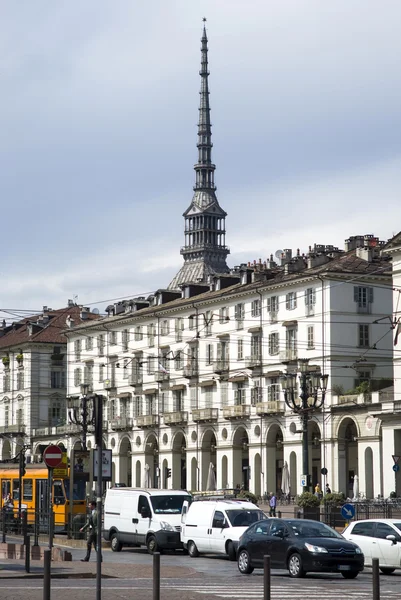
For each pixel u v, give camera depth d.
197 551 55.34
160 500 59.44
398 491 98.38
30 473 78.44
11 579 40.28
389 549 46.59
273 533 44.81
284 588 37.84
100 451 32.56
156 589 27.27
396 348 102.38
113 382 149.50
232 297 126.38
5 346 173.00
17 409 170.25
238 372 125.06
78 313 175.75
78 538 69.19
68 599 32.53
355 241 123.06
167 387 138.12
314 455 114.06
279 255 136.00
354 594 35.75
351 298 112.81
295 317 116.44
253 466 120.62
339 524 70.19
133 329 146.25
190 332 134.38
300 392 113.75
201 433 130.25
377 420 102.94
